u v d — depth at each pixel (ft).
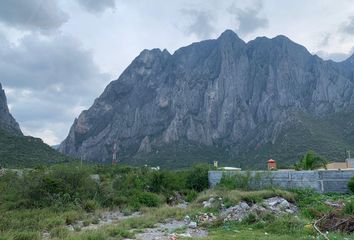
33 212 80.48
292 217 62.95
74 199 95.30
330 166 189.57
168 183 134.72
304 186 114.62
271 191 93.35
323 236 49.29
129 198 109.81
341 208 66.08
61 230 58.80
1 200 93.15
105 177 149.69
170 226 67.31
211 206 83.56
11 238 50.03
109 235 54.85
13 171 117.50
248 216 65.98
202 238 51.37
